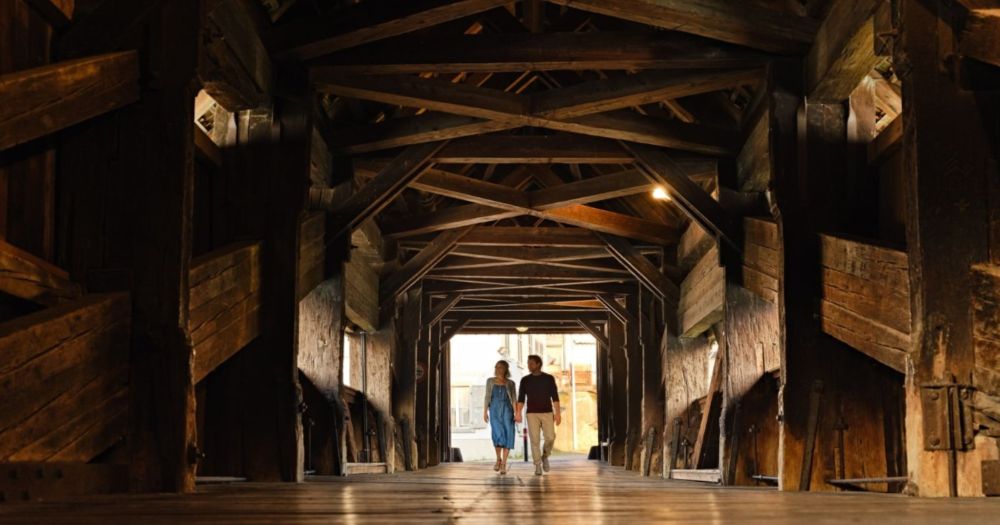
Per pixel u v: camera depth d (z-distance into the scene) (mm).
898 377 7820
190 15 5836
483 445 41438
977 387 5473
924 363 5496
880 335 6945
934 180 5641
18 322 4676
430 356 19922
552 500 4875
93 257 5641
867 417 7770
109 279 5602
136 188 5688
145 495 5141
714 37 8320
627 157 10984
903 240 7516
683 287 13883
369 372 14484
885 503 4367
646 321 16438
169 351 5535
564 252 15688
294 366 8578
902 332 6637
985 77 5723
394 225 13742
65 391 4855
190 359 5578
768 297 9617
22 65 5238
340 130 10633
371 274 13906
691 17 8141
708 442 11742
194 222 8375
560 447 43656
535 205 12852
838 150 8289
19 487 4375
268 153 8867
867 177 8227
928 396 5453
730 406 10016
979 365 5492
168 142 5719
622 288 17875
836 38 7527
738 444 9844
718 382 11680
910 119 5723
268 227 8734
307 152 8898
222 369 8539
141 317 5570
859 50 7406
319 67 8930
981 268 5566
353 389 12867
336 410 10492
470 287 18031
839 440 7730
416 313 16984
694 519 3061
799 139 8383
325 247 10711
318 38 8602
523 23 10875
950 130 5688
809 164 8266
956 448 5410
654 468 15375
